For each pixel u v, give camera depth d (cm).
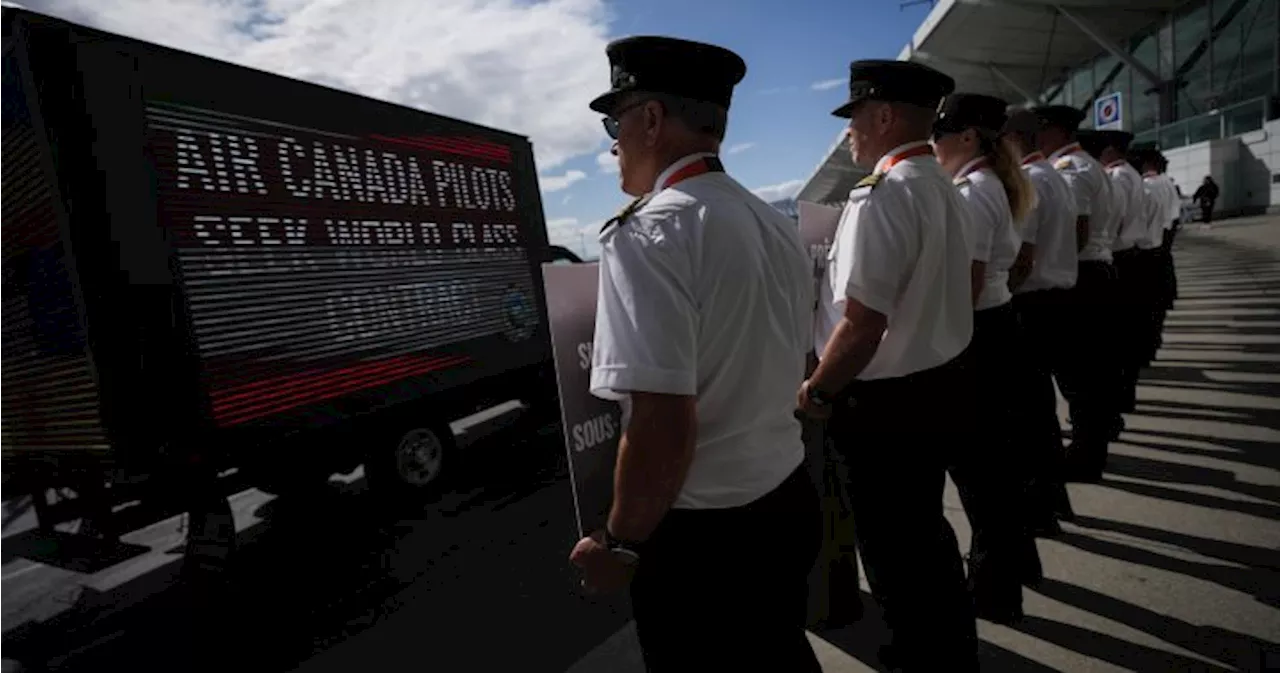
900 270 145
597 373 96
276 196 292
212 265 265
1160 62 2311
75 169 227
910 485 160
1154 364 514
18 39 218
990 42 2559
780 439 110
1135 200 372
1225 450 327
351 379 326
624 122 111
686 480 102
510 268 441
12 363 270
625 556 96
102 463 247
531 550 328
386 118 352
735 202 104
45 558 281
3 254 257
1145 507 275
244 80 282
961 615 162
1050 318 298
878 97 157
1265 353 505
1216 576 221
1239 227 1639
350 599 292
